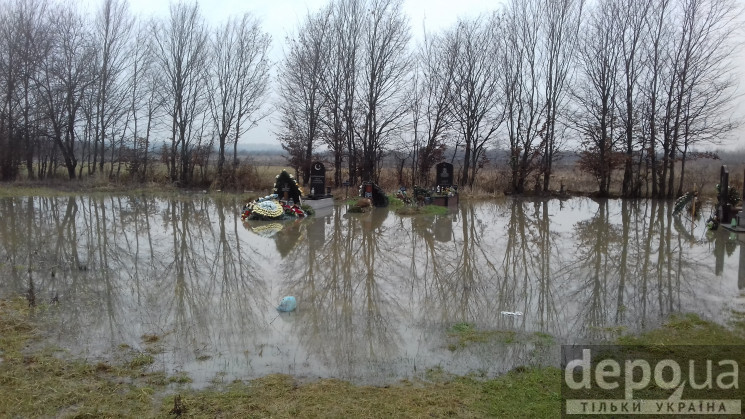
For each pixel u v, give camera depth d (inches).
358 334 264.2
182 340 252.2
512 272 424.5
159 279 382.3
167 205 920.3
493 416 175.9
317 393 192.2
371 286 370.9
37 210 804.0
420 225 714.8
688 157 1186.0
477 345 247.9
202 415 176.2
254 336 259.6
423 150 1299.2
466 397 190.1
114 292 342.0
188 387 199.2
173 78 1273.4
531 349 242.2
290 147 1278.3
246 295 340.5
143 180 1261.1
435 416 175.9
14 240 537.3
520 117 1310.3
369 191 922.1
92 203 922.7
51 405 182.5
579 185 1421.0
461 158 1604.3
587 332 268.5
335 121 1248.2
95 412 177.6
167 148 1357.0
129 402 185.6
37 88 1208.2
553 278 402.6
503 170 1348.4
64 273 394.6
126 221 708.0
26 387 195.5
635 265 454.0
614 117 1234.6
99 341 248.8
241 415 176.1
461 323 283.4
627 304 326.6
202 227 662.5
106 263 435.2
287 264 445.1
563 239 605.0
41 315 286.7
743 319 289.3
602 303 329.1
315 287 365.1
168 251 498.0
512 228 698.2
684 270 432.5
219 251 501.0
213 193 1139.3
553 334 265.3
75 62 1229.1
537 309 314.5
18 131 1204.5
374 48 1232.8
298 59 1269.7
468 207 986.1
